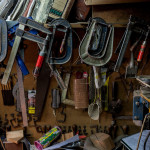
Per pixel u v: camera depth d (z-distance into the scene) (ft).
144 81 4.37
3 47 4.89
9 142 5.92
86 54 4.70
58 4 4.86
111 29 4.60
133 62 5.05
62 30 4.85
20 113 6.19
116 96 5.79
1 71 6.02
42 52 4.88
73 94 5.95
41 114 6.16
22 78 5.63
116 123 5.90
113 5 4.94
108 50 4.68
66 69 5.86
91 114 5.62
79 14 5.17
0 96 6.23
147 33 4.61
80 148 5.67
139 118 5.32
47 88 5.99
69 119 6.09
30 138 6.29
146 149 4.42
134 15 4.88
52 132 5.89
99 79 5.24
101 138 5.44
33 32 4.96
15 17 5.13
